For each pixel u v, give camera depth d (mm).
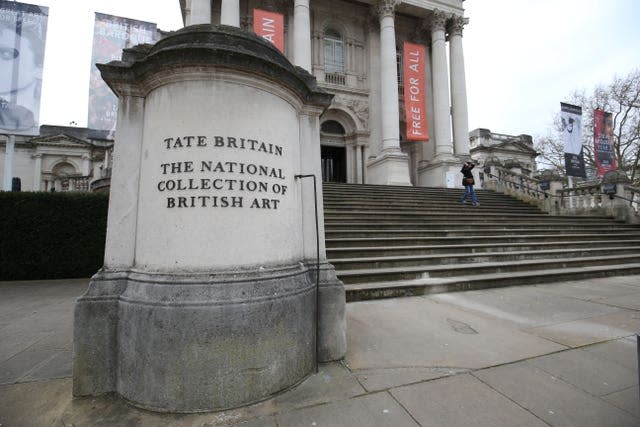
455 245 8727
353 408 2562
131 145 3016
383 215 10812
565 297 6082
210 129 2811
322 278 3439
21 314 5512
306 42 17828
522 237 9914
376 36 21969
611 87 28625
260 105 3012
